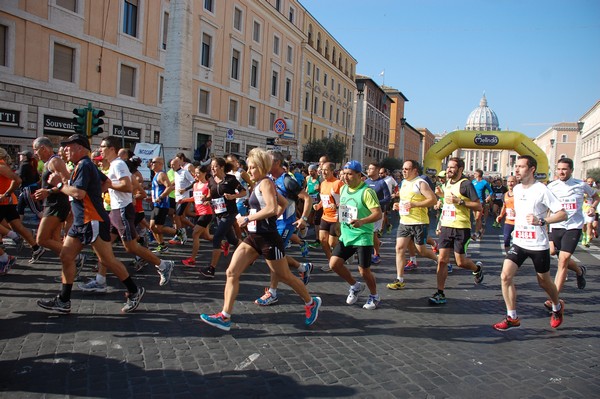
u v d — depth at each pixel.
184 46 18.42
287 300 6.10
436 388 3.71
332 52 51.38
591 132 89.31
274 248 4.81
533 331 5.26
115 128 21.77
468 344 4.77
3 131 16.70
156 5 23.83
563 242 6.34
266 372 3.86
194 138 27.69
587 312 6.14
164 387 3.52
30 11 17.53
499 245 12.68
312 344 4.56
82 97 19.94
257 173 4.78
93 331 4.60
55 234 6.63
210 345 4.39
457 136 23.61
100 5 20.59
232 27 30.94
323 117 49.78
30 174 8.69
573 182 6.42
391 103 91.75
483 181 13.11
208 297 6.03
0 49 16.81
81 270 7.09
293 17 40.62
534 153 22.55
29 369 3.71
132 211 6.05
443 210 6.55
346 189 5.70
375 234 8.94
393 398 3.51
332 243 8.17
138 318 5.05
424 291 7.01
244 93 32.94
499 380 3.92
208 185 7.15
